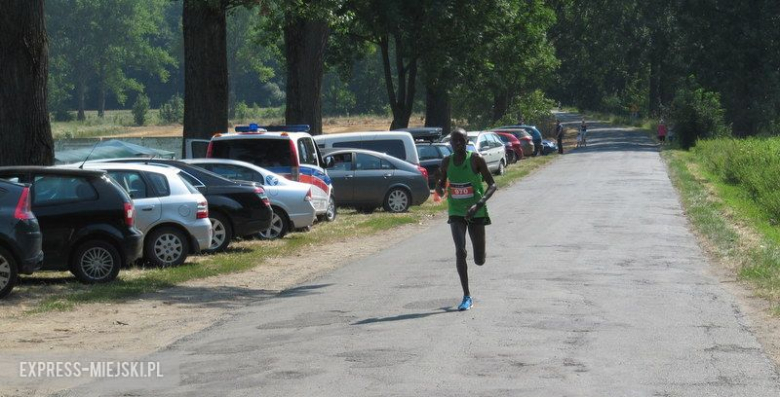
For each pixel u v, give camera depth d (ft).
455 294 91.56
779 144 331.98
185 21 200.85
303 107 264.31
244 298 98.99
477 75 373.81
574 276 102.73
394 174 202.90
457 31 352.90
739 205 201.77
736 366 60.70
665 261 115.44
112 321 86.07
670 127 522.47
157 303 95.91
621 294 90.38
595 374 58.59
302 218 155.94
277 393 55.83
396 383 57.00
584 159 392.06
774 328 73.67
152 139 509.35
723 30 579.48
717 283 97.76
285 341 71.92
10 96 126.93
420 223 182.60
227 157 162.50
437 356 63.98
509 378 57.72
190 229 124.26
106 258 110.22
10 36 126.62
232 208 137.90
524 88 577.43
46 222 108.78
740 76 583.17
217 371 62.69
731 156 294.46
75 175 111.14
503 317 78.33
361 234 160.35
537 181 278.87
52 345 75.25
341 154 203.00
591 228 155.12
